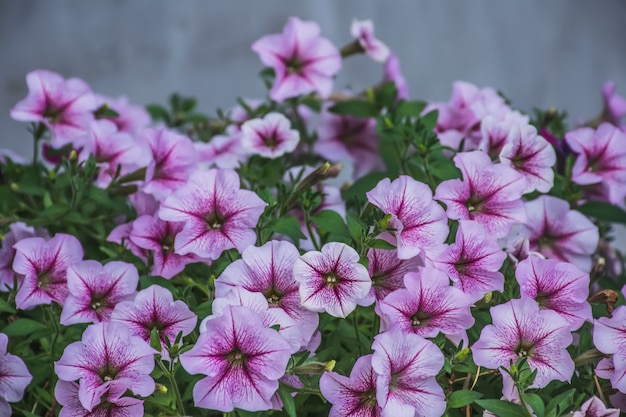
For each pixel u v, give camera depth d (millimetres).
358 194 1222
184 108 1539
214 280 1053
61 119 1271
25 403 1143
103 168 1252
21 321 1107
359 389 1012
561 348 1036
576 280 1066
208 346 996
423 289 1032
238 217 1073
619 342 1042
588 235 1188
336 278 1021
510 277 1100
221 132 1406
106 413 1020
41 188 1247
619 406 1072
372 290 1047
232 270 1034
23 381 1068
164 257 1127
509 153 1124
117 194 1236
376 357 994
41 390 1111
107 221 1245
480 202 1095
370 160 1384
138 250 1153
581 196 1240
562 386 1086
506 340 1037
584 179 1202
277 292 1039
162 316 1049
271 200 1113
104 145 1259
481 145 1166
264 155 1248
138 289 1166
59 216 1205
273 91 1312
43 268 1113
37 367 1123
